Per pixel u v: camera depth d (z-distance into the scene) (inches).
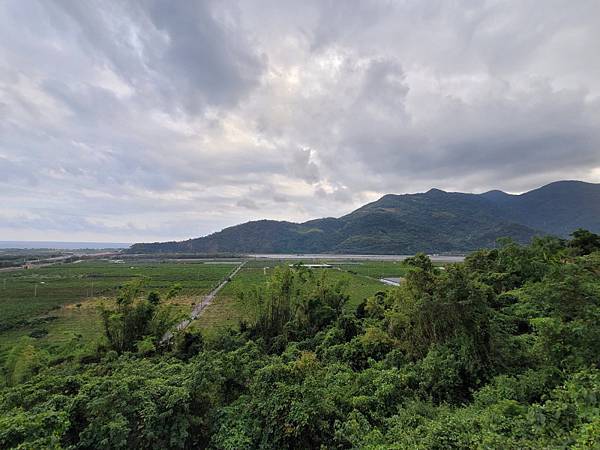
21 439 242.2
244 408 326.6
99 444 264.4
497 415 245.0
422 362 396.8
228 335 598.2
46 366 448.5
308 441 293.6
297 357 498.0
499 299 546.0
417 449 222.7
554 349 308.3
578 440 180.1
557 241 816.9
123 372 378.3
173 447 290.4
